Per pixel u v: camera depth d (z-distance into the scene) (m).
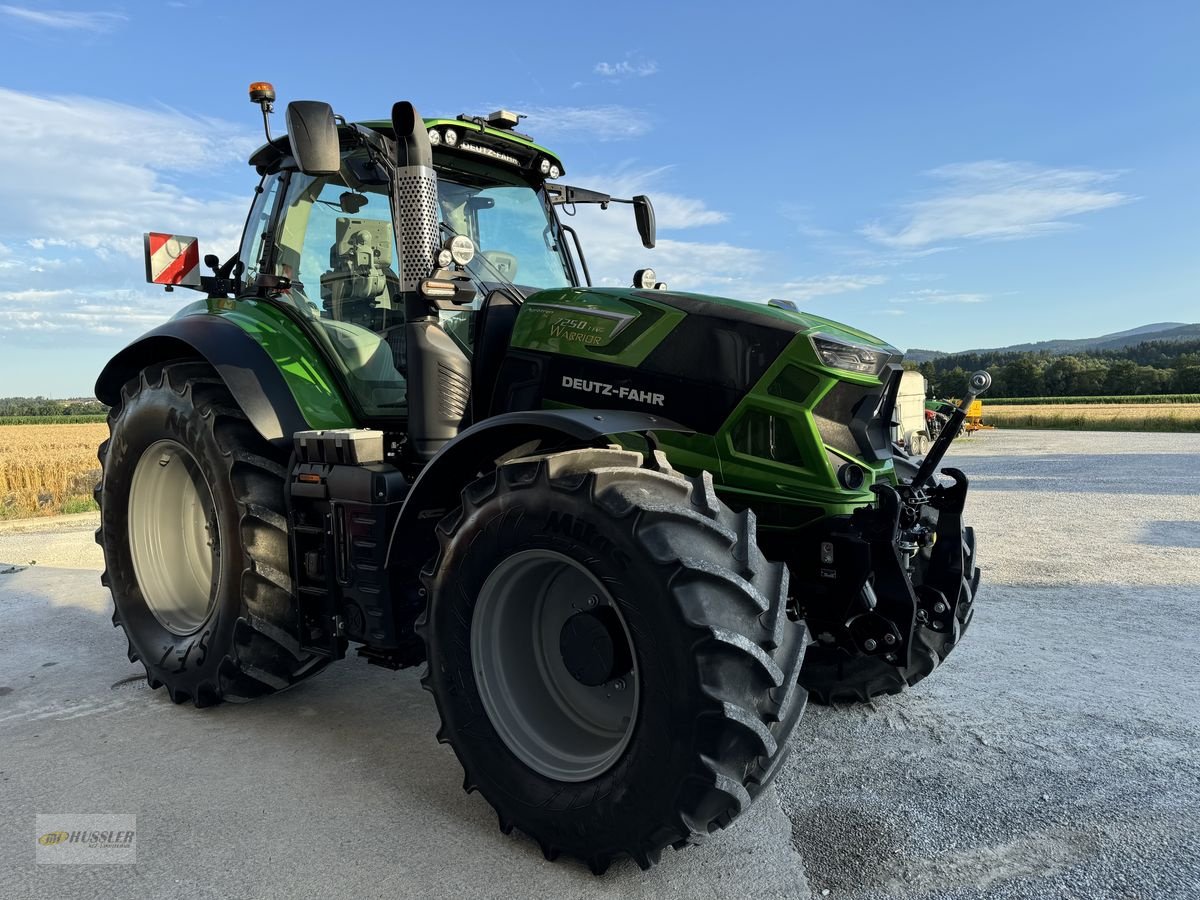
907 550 2.74
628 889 2.09
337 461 2.97
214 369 3.54
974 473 14.41
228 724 3.28
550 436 2.63
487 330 3.20
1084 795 2.60
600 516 2.08
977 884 2.10
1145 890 2.06
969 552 3.44
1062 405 65.19
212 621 3.30
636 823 2.04
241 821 2.45
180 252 3.86
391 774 2.80
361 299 3.45
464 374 3.04
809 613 2.70
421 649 2.96
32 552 7.66
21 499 12.25
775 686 1.99
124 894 2.08
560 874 2.17
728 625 1.96
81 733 3.18
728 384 2.67
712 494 2.20
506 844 2.32
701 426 2.70
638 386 2.80
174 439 3.45
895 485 2.93
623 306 2.92
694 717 1.92
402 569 2.84
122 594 3.76
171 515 3.83
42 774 2.80
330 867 2.20
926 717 3.27
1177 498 10.24
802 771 2.79
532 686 2.47
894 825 2.41
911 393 18.25
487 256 3.56
